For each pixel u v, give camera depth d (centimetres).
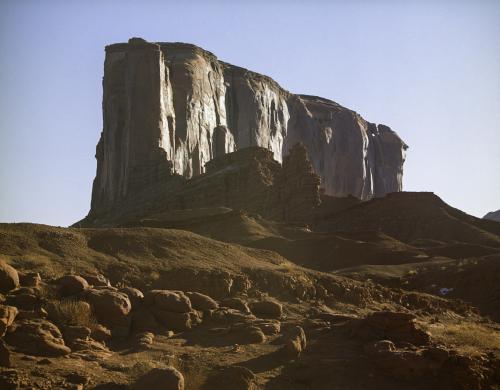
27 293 2600
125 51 18400
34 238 3312
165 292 2828
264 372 2431
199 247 3788
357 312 3497
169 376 2131
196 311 2862
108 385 2161
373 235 8950
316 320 3044
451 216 10731
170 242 3688
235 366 2344
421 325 3412
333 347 2695
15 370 2142
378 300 3900
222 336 2730
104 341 2541
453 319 3972
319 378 2450
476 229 10256
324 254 7956
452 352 2656
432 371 2536
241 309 3027
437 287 5831
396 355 2538
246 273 3475
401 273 6638
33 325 2389
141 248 3509
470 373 2519
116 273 3116
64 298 2645
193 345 2636
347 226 10681
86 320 2556
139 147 15900
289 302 3372
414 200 11162
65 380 2150
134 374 2255
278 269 3734
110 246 3444
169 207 12438
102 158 18288
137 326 2700
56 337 2402
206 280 3206
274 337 2753
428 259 7719
